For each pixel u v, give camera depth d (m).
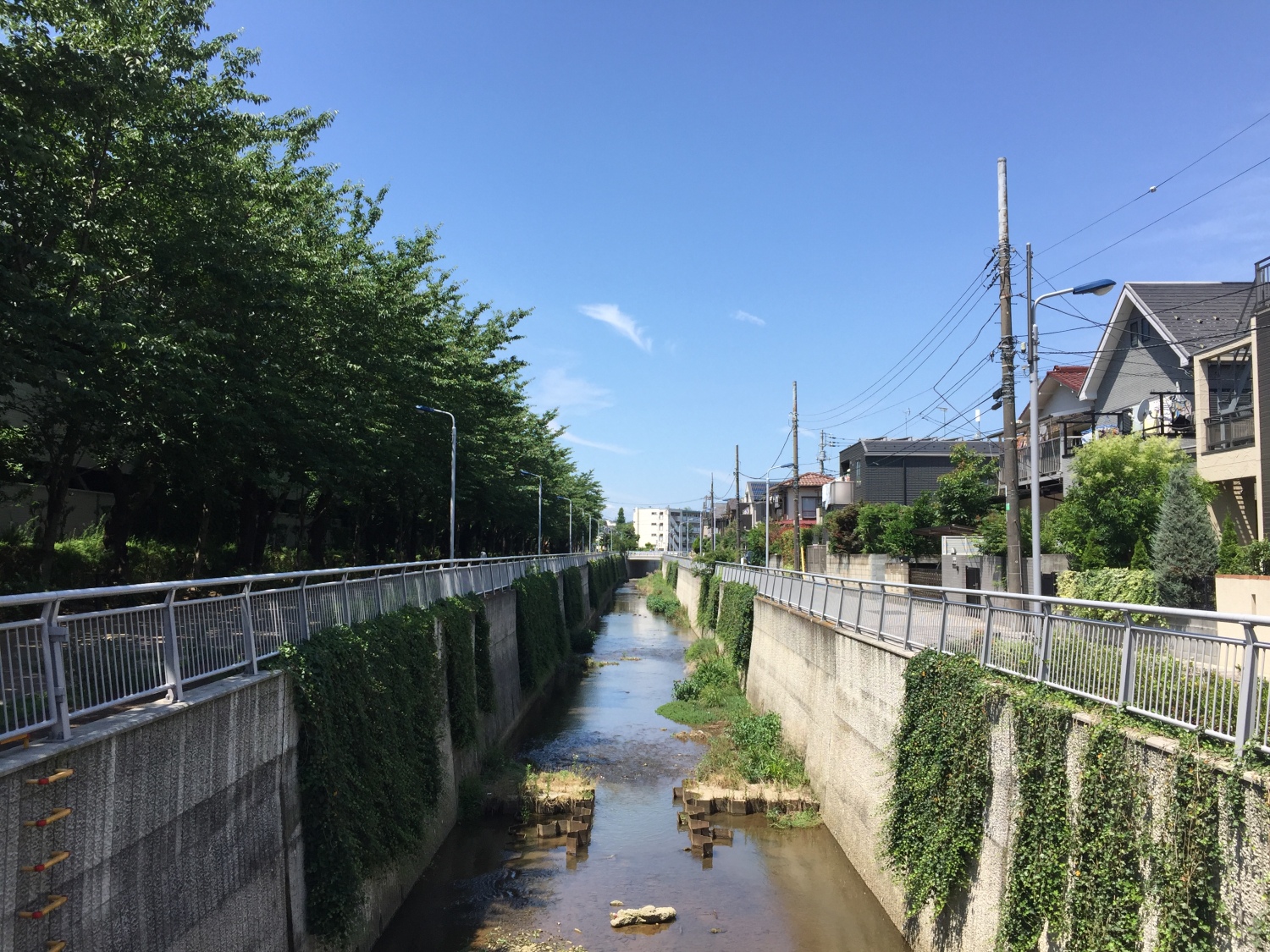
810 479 65.75
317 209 18.12
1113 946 6.84
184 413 13.64
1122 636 7.77
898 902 12.21
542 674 32.16
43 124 10.78
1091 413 28.59
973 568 25.83
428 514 37.62
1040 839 8.13
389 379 20.83
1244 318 23.52
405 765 13.04
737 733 23.09
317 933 9.54
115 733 6.15
